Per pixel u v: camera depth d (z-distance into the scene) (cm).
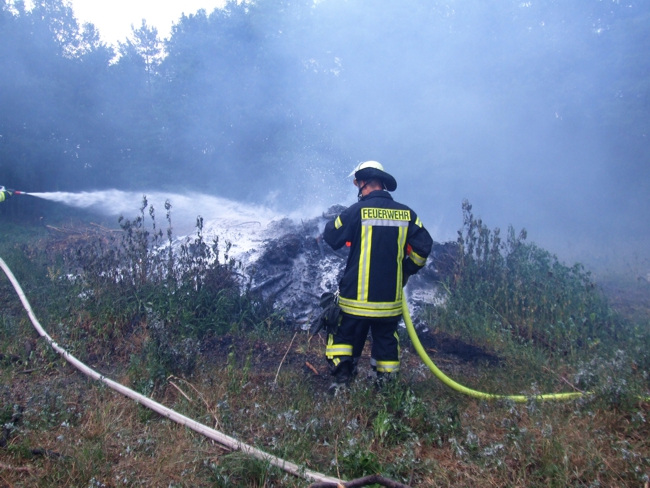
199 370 387
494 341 477
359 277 357
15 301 534
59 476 257
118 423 311
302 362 431
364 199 376
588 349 456
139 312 479
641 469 267
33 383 364
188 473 265
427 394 364
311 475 264
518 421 320
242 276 562
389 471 269
